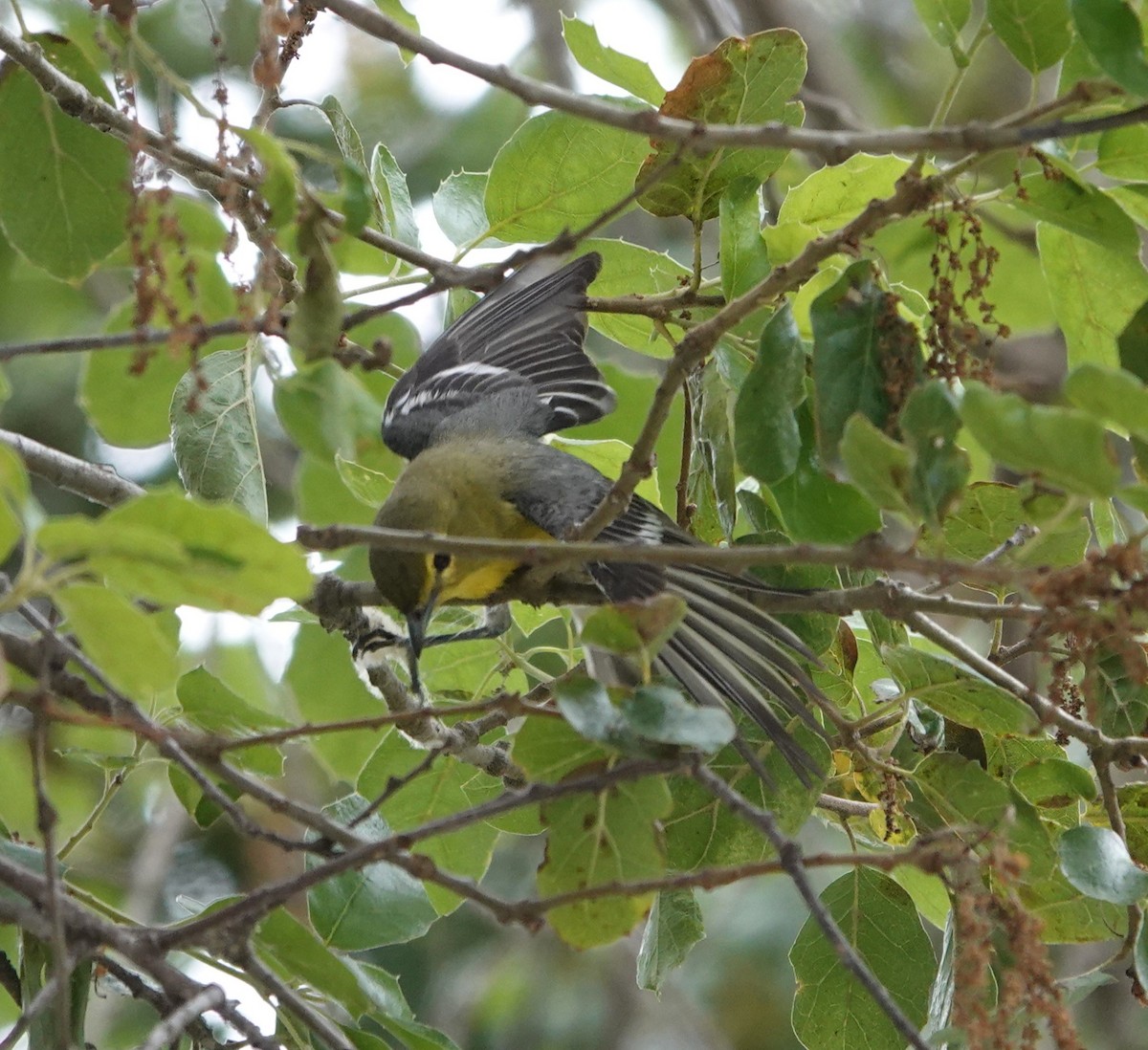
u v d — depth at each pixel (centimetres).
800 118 959
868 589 745
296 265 1046
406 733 921
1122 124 698
